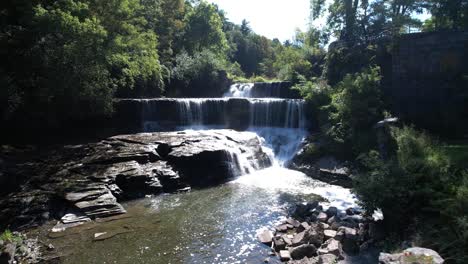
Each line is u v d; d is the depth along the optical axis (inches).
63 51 777.6
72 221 475.2
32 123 823.7
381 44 983.6
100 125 946.1
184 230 456.4
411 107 838.5
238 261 370.9
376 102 784.3
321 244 400.5
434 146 483.5
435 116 782.5
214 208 546.9
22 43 772.6
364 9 1148.5
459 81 772.6
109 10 951.0
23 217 472.1
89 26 792.3
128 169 627.8
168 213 522.6
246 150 827.4
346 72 1069.8
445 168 404.2
